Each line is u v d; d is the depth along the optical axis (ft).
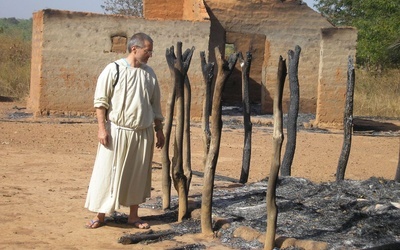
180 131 25.13
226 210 26.17
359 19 117.19
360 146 54.29
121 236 22.85
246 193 28.89
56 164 37.81
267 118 69.97
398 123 76.02
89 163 38.75
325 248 21.48
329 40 66.03
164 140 25.26
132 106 23.62
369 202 25.80
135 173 24.11
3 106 73.36
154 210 27.14
